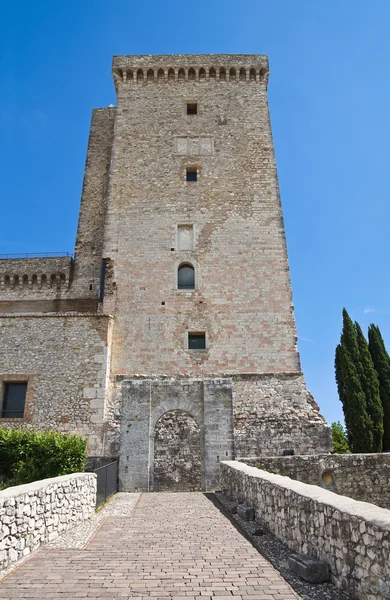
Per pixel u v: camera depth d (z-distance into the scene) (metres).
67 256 31.12
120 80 31.94
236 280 26.08
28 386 21.97
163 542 9.26
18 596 6.13
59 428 21.17
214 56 32.44
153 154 29.53
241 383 23.47
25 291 30.58
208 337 24.73
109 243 26.98
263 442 21.50
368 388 27.97
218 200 28.14
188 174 29.22
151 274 26.19
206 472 17.98
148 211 27.84
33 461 15.45
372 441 26.62
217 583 6.65
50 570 7.34
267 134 30.34
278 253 26.78
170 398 19.03
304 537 7.63
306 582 6.57
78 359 22.39
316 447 21.45
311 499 7.36
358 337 29.47
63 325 23.03
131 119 30.69
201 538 9.59
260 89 31.92
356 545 5.84
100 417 21.31
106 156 34.53
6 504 7.50
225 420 18.59
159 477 20.45
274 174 29.00
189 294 25.70
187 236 27.22
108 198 28.20
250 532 10.05
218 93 31.67
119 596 6.14
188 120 30.70
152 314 25.22
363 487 17.42
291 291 25.88
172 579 6.86
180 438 21.12
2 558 7.25
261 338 24.77
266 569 7.31
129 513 12.84
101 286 26.03
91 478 12.77
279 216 27.77
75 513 11.16
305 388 23.33
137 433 18.41
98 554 8.34
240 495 12.88
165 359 24.22
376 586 5.32
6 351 22.58
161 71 32.12
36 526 8.74
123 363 24.05
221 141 30.03
